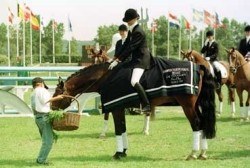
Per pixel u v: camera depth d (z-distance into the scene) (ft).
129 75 35.50
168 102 36.45
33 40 343.26
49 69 67.21
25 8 160.76
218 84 53.72
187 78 35.42
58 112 33.12
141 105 35.22
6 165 34.14
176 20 183.21
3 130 53.52
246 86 60.44
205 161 35.17
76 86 37.01
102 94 36.52
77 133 51.37
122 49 36.14
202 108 36.29
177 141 45.24
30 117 66.23
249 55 62.95
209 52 63.77
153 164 34.14
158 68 35.73
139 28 35.45
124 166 33.45
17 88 70.38
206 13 169.89
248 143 43.65
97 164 34.30
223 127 55.01
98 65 37.24
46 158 34.30
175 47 333.01
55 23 211.61
